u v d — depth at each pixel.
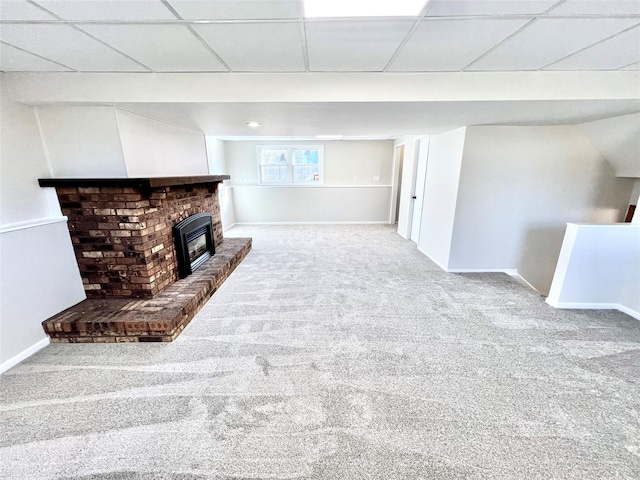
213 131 3.84
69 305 2.34
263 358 2.01
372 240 5.40
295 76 2.01
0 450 1.35
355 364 1.94
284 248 4.85
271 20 1.28
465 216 3.54
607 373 1.85
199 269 3.26
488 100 2.06
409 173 5.29
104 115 2.20
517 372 1.86
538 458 1.32
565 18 1.27
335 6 1.17
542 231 3.58
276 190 6.73
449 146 3.66
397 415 1.55
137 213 2.31
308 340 2.22
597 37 1.47
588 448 1.36
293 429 1.46
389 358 2.01
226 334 2.30
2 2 1.11
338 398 1.66
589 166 3.35
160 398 1.66
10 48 1.56
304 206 6.85
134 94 2.03
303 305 2.80
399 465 1.29
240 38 1.46
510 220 3.56
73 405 1.60
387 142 6.54
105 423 1.49
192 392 1.70
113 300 2.47
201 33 1.40
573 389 1.72
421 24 1.32
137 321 2.14
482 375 1.84
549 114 2.59
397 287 3.23
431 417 1.53
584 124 3.12
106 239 2.37
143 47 1.56
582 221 3.52
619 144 2.98
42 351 2.07
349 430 1.46
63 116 2.19
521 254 3.67
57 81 1.98
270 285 3.29
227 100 2.05
